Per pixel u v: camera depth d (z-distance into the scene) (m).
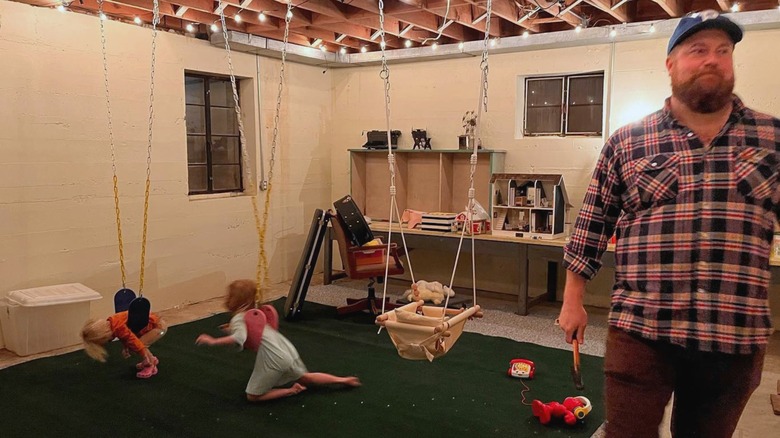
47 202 4.52
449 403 3.37
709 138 1.61
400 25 5.53
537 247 5.10
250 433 3.00
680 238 1.60
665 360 1.66
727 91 1.55
